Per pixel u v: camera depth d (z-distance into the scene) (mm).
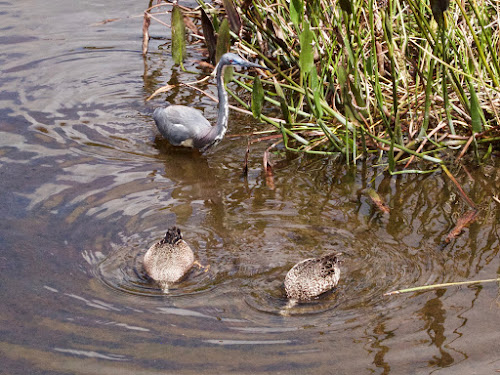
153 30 15648
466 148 10227
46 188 9555
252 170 10438
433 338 6781
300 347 6691
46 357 6531
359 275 7840
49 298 7355
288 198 9609
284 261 8133
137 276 7805
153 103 12508
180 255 7879
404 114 11117
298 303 7363
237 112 12289
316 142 11008
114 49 14680
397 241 8500
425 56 10961
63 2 16812
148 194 9578
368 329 6941
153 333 6871
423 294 7469
